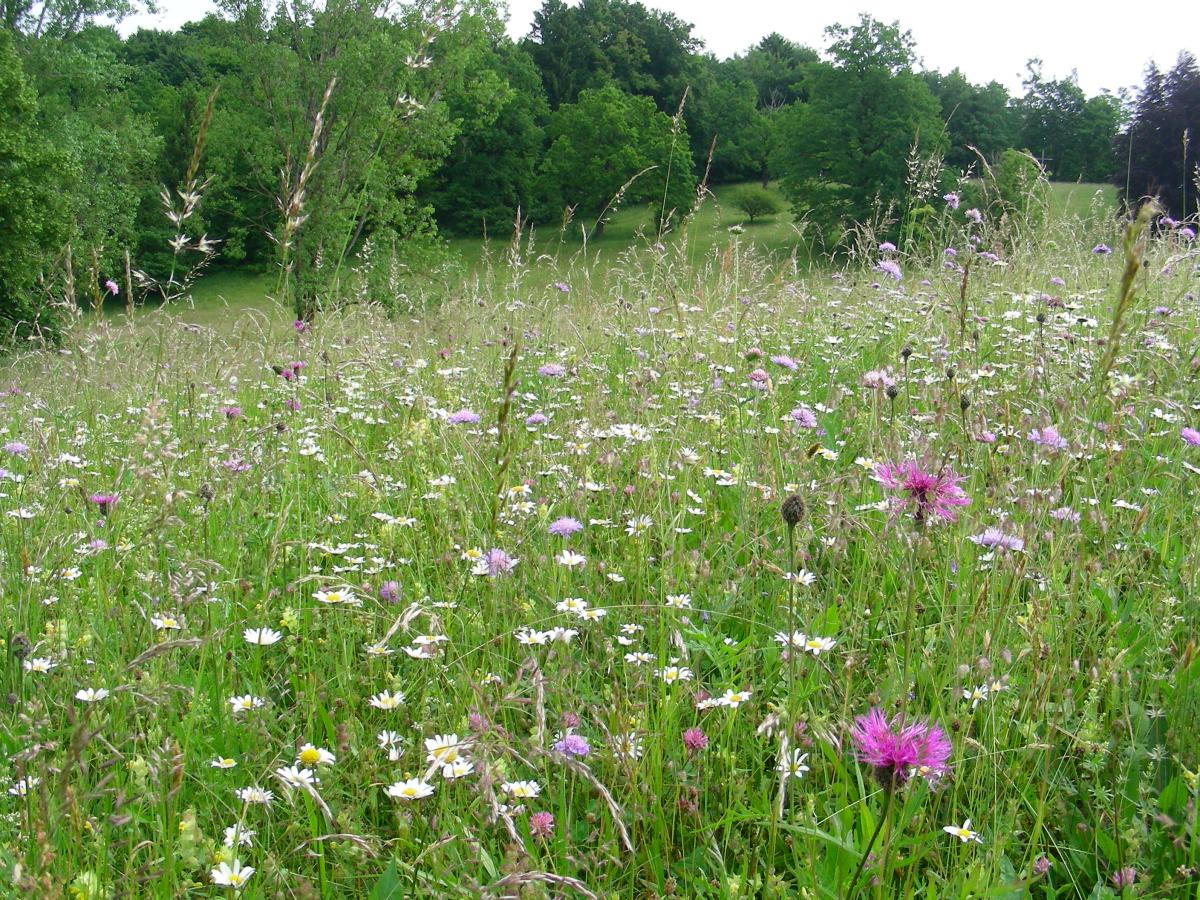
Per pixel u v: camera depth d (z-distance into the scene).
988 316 5.92
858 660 2.45
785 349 5.84
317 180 21.31
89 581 3.08
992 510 2.87
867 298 7.07
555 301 7.46
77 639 2.61
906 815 1.75
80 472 4.14
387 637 1.99
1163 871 1.89
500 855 1.90
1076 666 2.20
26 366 6.66
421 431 4.03
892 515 2.57
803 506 1.73
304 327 6.42
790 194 50.94
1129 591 2.69
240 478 3.79
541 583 2.87
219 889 1.88
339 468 4.32
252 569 3.27
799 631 2.54
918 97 48.16
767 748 2.22
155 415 3.42
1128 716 2.17
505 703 2.07
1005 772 2.03
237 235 31.64
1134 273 2.04
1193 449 3.64
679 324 5.81
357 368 6.12
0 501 3.94
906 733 1.50
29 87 27.80
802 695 2.23
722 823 2.01
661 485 3.44
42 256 24.38
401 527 3.30
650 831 2.04
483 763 1.71
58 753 2.12
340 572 3.04
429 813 2.02
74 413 5.41
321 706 2.33
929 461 2.02
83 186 30.78
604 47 75.00
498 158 56.41
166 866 1.73
